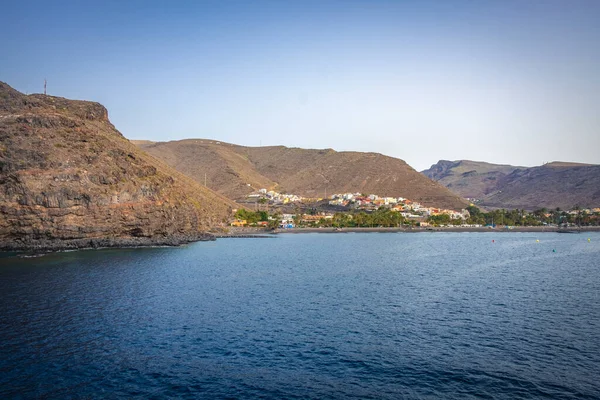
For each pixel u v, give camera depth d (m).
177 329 51.69
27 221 120.75
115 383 37.19
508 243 194.38
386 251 151.75
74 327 51.56
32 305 61.25
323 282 85.00
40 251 120.62
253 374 39.44
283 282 84.56
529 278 92.00
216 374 39.34
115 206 139.12
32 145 131.50
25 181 121.50
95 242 132.75
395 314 59.97
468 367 41.22
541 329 53.03
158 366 40.88
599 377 38.84
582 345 47.09
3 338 47.44
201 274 92.62
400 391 36.38
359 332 51.62
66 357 42.50
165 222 156.12
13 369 39.56
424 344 47.53
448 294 73.81
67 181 129.50
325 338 49.31
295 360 42.78
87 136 152.25
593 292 76.00
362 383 37.84
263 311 60.81
